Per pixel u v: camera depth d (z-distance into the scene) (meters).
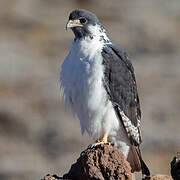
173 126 24.58
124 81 11.23
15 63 33.00
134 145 11.32
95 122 11.16
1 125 26.34
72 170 10.06
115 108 11.16
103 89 10.98
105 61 10.98
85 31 11.17
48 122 26.31
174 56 34.50
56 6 42.38
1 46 35.88
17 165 22.48
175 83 29.81
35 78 31.36
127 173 9.71
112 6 41.94
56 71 32.66
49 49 36.25
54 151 24.00
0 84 30.41
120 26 38.91
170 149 22.66
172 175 10.05
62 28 39.31
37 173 21.84
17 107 27.53
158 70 31.64
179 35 37.53
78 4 42.78
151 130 23.92
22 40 37.50
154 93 28.38
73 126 25.58
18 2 41.88
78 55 11.03
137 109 11.57
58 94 29.14
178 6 41.12
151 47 35.97
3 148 24.52
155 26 38.25
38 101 28.38
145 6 41.59
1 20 40.19
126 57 11.43
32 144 24.95
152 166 21.27
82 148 23.83
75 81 10.99
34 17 40.62
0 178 21.61
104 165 9.75
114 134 11.32
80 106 11.16
